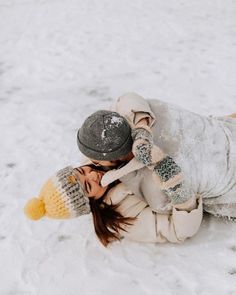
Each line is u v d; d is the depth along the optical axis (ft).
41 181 9.01
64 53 13.93
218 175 7.04
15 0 18.20
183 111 7.30
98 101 11.57
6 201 8.56
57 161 9.48
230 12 15.80
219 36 14.15
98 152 6.32
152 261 7.08
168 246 7.27
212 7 16.28
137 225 7.00
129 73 12.65
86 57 13.62
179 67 12.67
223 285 6.64
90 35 14.93
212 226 7.49
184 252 7.16
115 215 6.86
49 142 10.07
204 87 11.66
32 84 12.49
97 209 6.84
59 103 11.50
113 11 16.61
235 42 13.71
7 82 12.64
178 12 16.10
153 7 16.66
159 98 11.43
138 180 6.81
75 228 7.75
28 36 15.19
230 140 7.30
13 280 7.04
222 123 7.56
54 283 6.93
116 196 6.83
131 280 6.85
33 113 11.13
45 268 7.16
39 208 6.65
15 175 9.21
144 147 6.28
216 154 7.09
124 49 13.89
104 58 13.51
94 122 6.36
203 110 10.78
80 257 7.27
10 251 7.49
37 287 6.90
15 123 10.80
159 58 13.23
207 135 7.18
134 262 7.09
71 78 12.64
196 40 14.02
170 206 6.91
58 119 10.85
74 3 17.60
